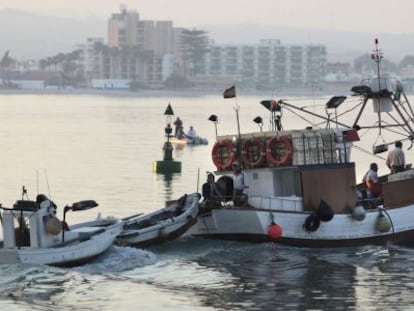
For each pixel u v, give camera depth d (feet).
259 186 221.66
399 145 245.24
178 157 488.85
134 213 277.44
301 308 167.22
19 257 186.70
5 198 310.65
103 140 632.38
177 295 175.73
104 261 195.52
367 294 177.06
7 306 166.71
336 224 218.59
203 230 220.02
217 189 223.30
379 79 246.06
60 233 191.93
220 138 226.58
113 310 165.58
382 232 223.30
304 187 218.59
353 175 224.33
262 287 182.19
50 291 175.83
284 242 215.31
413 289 180.86
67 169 416.46
